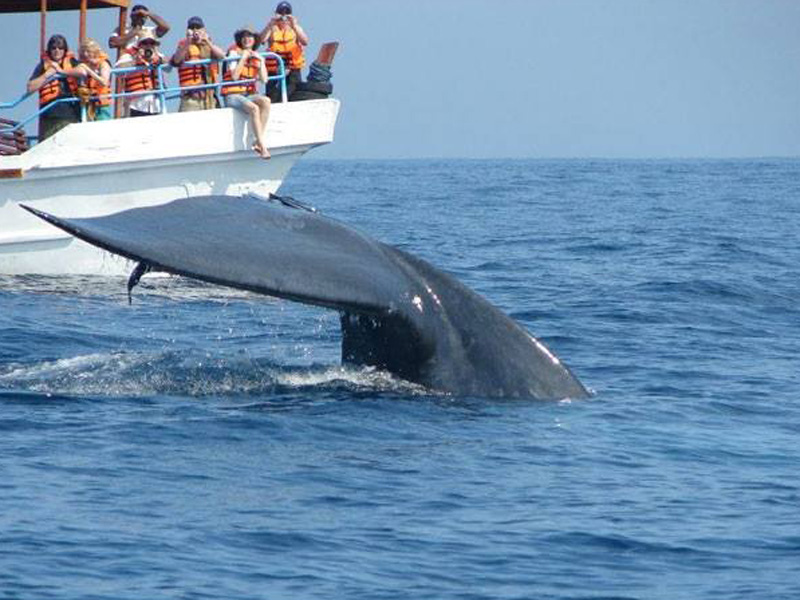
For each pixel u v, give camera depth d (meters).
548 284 87.88
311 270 38.66
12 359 55.12
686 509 35.91
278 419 41.56
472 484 36.84
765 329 71.12
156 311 71.56
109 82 82.00
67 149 81.19
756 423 46.91
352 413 42.03
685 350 62.28
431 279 42.84
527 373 45.00
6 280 80.50
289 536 32.38
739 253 114.25
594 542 33.00
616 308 75.75
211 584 29.39
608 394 50.06
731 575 31.16
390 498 35.38
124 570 29.94
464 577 30.52
